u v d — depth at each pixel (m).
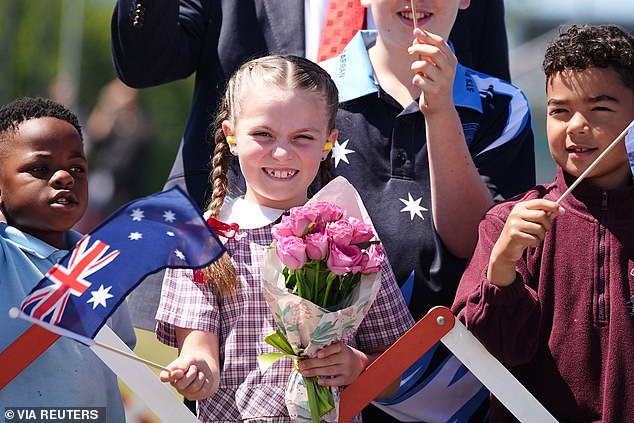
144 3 13.13
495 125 13.72
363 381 10.70
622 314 10.77
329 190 11.36
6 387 10.88
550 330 11.03
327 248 10.37
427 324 10.62
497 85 14.03
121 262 10.02
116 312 12.20
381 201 12.98
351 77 13.48
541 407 10.52
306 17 14.10
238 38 14.09
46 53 46.72
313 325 10.41
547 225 10.37
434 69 12.05
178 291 11.35
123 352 10.16
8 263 11.16
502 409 11.34
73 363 11.20
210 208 11.88
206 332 11.14
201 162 13.98
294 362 10.88
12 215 11.48
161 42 13.46
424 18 13.12
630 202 11.02
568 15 40.59
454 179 12.41
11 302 11.00
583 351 10.84
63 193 11.38
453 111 12.25
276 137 11.32
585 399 10.80
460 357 10.66
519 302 10.59
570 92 11.08
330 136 11.88
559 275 11.05
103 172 40.00
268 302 10.55
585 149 11.06
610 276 10.88
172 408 10.44
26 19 46.59
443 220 12.59
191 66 14.33
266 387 10.98
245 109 11.45
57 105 12.04
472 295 10.74
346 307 10.54
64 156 11.48
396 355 10.66
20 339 10.20
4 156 11.45
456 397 12.88
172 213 9.74
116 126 40.25
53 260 11.43
